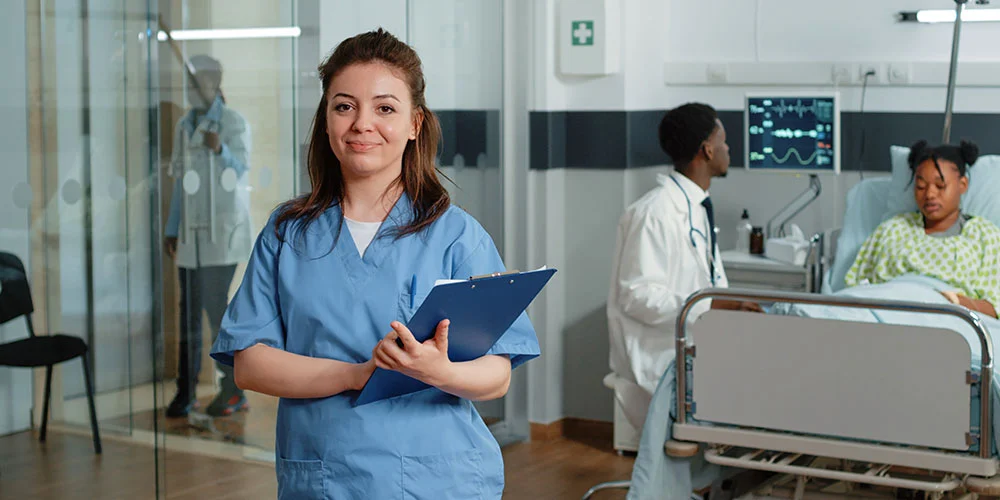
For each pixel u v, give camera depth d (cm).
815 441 244
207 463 298
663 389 269
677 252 329
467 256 146
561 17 383
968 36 371
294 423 144
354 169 142
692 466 276
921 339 231
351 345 141
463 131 368
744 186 407
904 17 377
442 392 145
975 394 230
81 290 255
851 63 382
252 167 302
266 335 144
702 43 407
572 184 397
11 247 239
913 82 374
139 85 264
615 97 386
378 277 143
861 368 238
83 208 254
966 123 371
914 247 346
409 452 141
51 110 245
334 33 318
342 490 141
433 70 353
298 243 146
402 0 340
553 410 403
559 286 401
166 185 281
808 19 391
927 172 341
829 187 394
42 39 242
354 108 141
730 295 253
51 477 252
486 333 138
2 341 239
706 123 329
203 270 293
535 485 348
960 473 235
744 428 255
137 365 270
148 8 265
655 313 323
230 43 293
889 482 237
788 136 376
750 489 275
